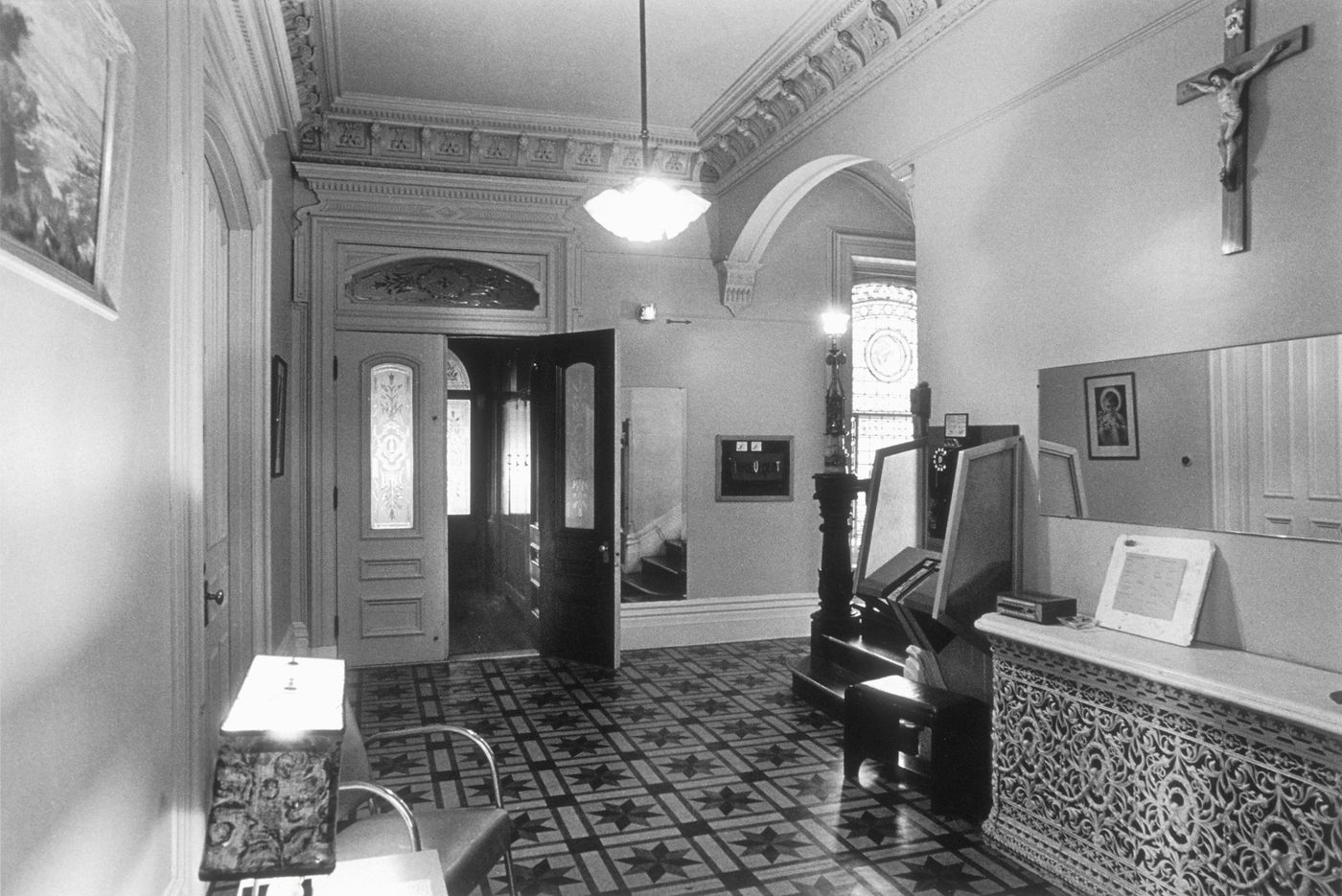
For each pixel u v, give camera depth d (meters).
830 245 7.61
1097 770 3.11
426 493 6.66
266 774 1.58
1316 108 2.63
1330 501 2.61
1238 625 2.93
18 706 1.28
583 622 6.55
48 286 1.32
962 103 4.22
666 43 5.25
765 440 7.43
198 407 2.47
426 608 6.64
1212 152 2.99
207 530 3.27
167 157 2.28
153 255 2.12
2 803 1.21
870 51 4.89
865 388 7.77
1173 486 3.12
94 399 1.64
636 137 6.74
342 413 6.50
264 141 4.49
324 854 1.58
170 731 2.25
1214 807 2.68
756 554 7.42
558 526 6.68
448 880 2.37
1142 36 3.25
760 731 4.99
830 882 3.29
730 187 7.02
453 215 6.63
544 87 5.91
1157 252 3.20
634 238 4.17
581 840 3.62
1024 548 3.82
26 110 1.27
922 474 4.32
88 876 1.60
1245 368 2.85
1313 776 2.40
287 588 5.82
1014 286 3.89
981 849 3.54
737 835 3.67
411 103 6.14
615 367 6.39
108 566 1.74
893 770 4.08
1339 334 2.57
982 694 4.05
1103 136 3.43
